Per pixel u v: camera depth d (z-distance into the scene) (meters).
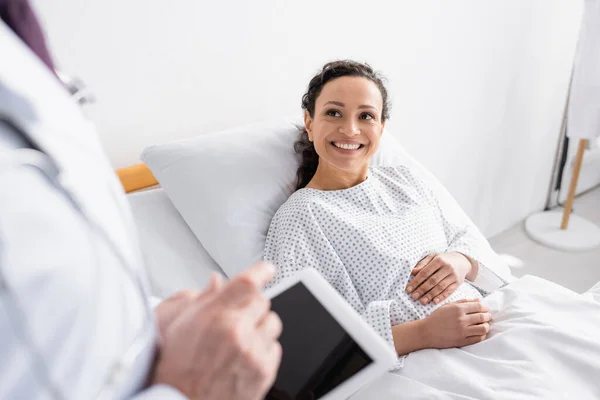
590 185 2.87
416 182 1.42
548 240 2.37
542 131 2.48
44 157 0.29
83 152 0.32
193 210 1.26
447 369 0.94
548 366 0.92
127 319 0.33
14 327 0.26
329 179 1.33
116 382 0.32
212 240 1.24
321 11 1.57
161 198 1.36
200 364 0.38
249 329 0.39
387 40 1.76
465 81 2.05
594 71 1.94
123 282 0.33
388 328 1.04
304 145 1.41
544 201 2.71
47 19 1.13
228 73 1.46
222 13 1.39
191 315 0.40
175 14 1.31
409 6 1.76
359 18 1.66
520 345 0.96
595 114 2.01
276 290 0.64
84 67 1.22
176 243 1.27
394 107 1.89
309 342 0.59
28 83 0.28
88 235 0.30
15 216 0.27
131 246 0.35
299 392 0.56
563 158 2.62
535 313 1.05
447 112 2.06
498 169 2.39
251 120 1.57
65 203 0.30
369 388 0.95
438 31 1.88
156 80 1.34
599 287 1.20
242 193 1.28
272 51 1.53
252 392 0.39
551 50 2.29
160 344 0.39
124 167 1.36
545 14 2.17
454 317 1.03
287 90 1.61
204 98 1.45
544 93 2.38
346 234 1.20
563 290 1.13
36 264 0.27
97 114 1.27
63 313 0.28
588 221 2.53
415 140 2.01
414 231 1.26
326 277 1.15
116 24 1.23
